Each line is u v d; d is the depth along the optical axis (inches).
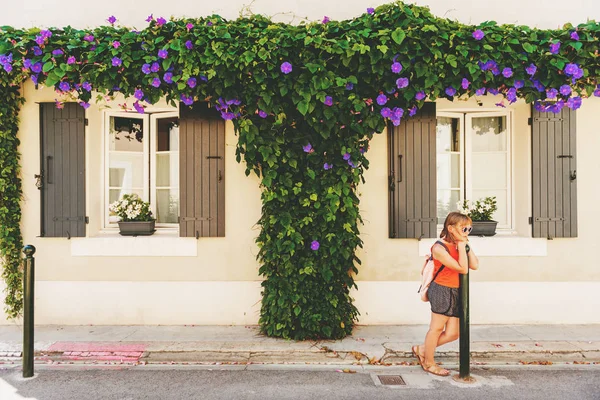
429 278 154.1
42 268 209.8
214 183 206.4
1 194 205.2
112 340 185.2
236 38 175.9
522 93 187.9
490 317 208.1
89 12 212.7
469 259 151.9
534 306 207.6
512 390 143.2
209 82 182.7
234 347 175.9
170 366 167.5
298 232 184.1
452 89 181.2
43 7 213.0
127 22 212.1
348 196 187.3
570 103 183.8
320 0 210.1
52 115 208.5
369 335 191.2
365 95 185.2
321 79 171.9
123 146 222.1
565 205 206.2
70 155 208.4
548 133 206.1
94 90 196.1
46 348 175.6
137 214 212.1
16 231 207.3
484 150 221.6
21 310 208.2
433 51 172.4
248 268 208.1
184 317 208.4
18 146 209.6
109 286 208.5
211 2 211.2
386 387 146.1
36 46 183.5
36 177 206.4
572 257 208.2
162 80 185.3
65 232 208.1
